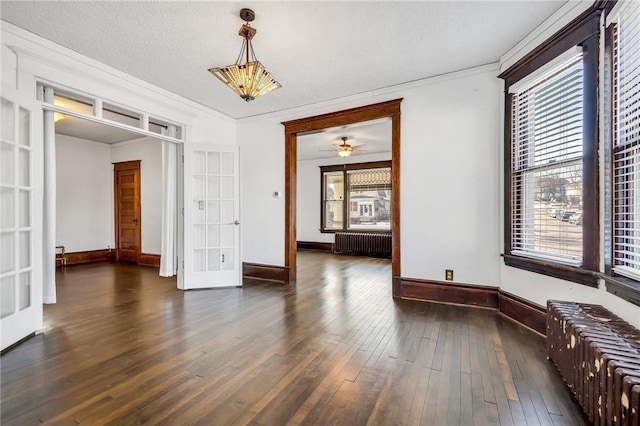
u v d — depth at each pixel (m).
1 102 2.31
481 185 3.31
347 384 1.86
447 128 3.46
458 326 2.80
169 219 4.94
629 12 1.82
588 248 2.15
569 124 2.35
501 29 2.59
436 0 2.21
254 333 2.65
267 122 4.76
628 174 1.89
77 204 6.29
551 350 2.12
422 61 3.14
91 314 3.13
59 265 5.94
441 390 1.80
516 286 2.96
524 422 1.53
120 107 3.43
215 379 1.92
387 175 7.67
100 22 2.46
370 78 3.53
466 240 3.39
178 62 3.13
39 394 1.75
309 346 2.39
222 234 4.36
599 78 2.07
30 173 2.55
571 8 2.26
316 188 8.48
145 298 3.73
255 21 2.44
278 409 1.63
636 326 1.73
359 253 7.61
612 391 1.32
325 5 2.25
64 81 2.86
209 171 4.40
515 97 2.96
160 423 1.52
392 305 3.44
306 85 3.72
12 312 2.38
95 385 1.85
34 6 2.25
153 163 6.13
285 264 4.63
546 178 2.62
